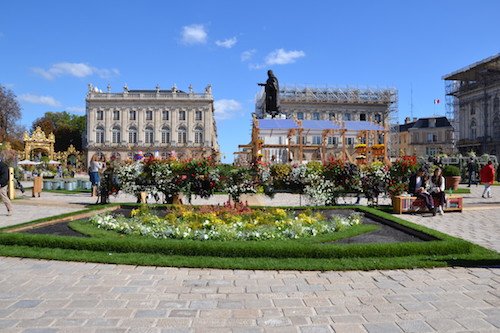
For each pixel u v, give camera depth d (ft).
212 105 274.77
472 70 232.73
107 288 17.63
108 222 31.19
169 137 266.98
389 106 288.51
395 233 30.48
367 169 50.72
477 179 104.01
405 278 19.57
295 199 61.26
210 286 18.11
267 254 22.89
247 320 14.24
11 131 236.02
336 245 23.49
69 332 13.02
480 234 31.99
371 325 13.84
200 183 48.29
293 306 15.66
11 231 29.04
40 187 66.64
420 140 304.71
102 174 49.88
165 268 21.06
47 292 17.02
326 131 89.35
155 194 49.29
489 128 237.04
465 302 16.17
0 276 19.30
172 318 14.33
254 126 84.74
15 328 13.29
